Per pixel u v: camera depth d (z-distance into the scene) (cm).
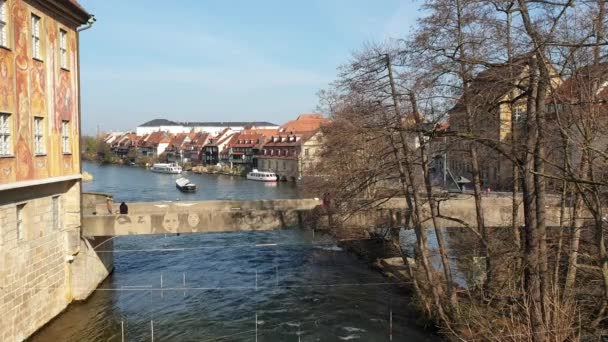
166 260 3080
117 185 8456
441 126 1633
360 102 1873
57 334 1875
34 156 1817
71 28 2197
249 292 2445
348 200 2111
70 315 2073
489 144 1353
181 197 6612
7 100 1630
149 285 2541
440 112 1622
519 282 1630
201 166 13188
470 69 1482
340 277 2694
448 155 1909
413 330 1911
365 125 1852
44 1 1884
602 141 1472
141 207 3083
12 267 1669
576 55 1255
